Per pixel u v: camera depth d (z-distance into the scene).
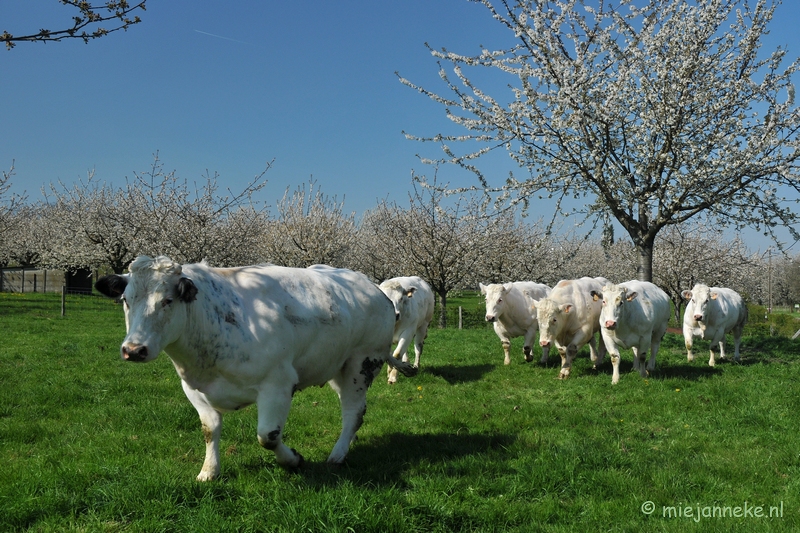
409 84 15.05
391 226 30.77
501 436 7.03
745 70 14.12
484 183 15.02
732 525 4.71
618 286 10.50
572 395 9.63
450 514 4.68
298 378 5.59
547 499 5.22
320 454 6.39
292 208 35.28
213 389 5.18
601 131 14.40
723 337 13.47
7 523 4.41
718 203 14.40
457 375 11.38
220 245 27.03
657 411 8.52
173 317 4.76
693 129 14.09
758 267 40.94
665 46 14.27
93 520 4.51
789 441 6.92
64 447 6.42
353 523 4.38
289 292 5.62
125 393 9.02
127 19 7.42
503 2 14.37
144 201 31.16
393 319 6.81
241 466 5.77
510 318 12.63
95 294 34.84
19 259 49.50
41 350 13.05
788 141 13.22
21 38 7.09
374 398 9.35
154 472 5.30
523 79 14.08
